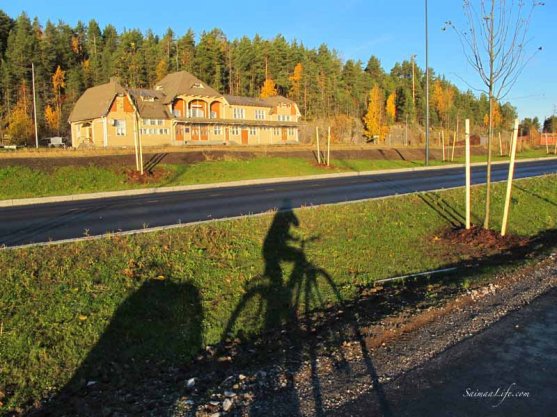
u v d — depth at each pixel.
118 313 6.57
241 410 4.32
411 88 99.50
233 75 80.25
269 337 6.61
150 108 50.38
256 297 7.79
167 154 30.91
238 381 5.01
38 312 6.27
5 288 6.65
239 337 6.64
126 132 48.28
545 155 53.84
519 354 5.30
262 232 10.77
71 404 4.86
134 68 74.19
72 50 84.25
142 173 24.39
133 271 7.71
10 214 14.10
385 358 5.29
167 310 6.95
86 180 22.47
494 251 11.05
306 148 40.59
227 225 10.84
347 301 7.98
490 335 5.85
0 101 65.94
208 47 76.88
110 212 14.09
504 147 63.31
